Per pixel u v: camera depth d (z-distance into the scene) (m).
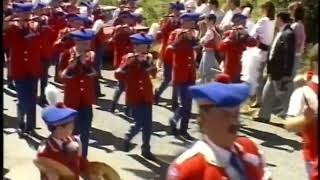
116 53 13.30
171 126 11.36
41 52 11.85
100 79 15.38
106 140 11.09
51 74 15.41
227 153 3.74
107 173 6.48
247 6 14.48
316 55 5.96
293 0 16.02
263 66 12.46
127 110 11.70
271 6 12.36
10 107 12.75
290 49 11.94
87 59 9.67
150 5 21.11
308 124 5.90
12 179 8.66
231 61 11.95
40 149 6.33
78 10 16.23
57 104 6.63
